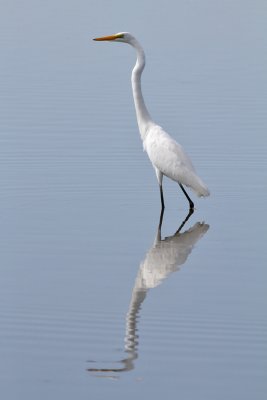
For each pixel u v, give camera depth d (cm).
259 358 955
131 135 2025
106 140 1983
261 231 1435
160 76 2647
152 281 1206
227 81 2577
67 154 1878
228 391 890
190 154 1883
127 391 895
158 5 4006
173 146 1573
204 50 3017
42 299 1138
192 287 1184
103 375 927
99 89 2481
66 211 1538
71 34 3291
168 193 1669
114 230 1443
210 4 4062
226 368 935
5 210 1540
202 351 973
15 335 1024
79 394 891
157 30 3372
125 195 1642
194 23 3550
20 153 1884
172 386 901
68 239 1393
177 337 1013
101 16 3675
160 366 945
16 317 1077
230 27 3469
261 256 1312
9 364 955
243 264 1277
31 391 898
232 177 1739
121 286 1188
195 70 2727
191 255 1321
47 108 2264
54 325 1051
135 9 3872
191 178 1549
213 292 1162
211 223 1487
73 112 2227
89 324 1055
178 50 3011
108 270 1255
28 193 1634
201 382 906
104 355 972
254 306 1108
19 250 1341
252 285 1189
